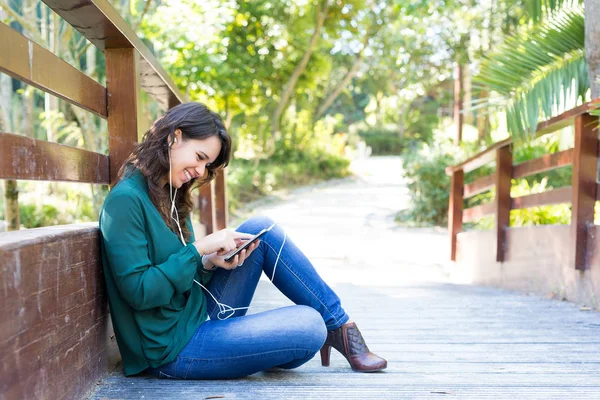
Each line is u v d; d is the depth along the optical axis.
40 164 1.53
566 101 4.10
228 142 1.89
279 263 2.06
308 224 11.04
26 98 7.91
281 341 1.83
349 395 1.76
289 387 1.84
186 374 1.86
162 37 9.35
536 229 4.24
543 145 7.29
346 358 2.06
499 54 4.49
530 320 3.06
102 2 1.70
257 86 14.45
